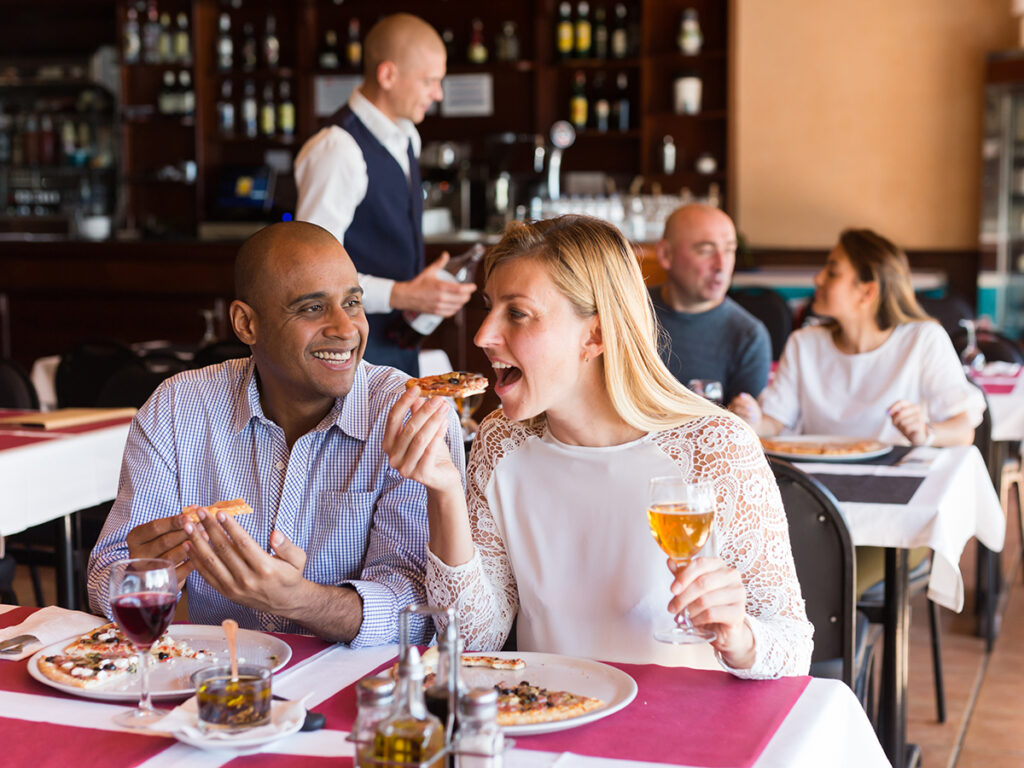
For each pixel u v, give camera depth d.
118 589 1.23
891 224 7.61
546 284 1.49
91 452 2.90
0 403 3.65
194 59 7.45
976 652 3.62
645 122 7.15
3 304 6.48
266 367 1.73
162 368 3.90
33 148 7.99
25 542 3.44
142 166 7.79
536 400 1.52
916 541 2.30
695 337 3.28
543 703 1.22
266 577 1.42
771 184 7.81
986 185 7.09
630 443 1.58
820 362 3.28
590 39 7.18
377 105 3.40
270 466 1.77
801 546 2.11
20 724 1.22
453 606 1.53
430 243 5.55
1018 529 5.06
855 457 2.75
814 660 2.13
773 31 7.69
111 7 7.75
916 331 3.18
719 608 1.31
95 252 6.27
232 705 1.17
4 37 8.01
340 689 1.33
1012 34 7.23
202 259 6.09
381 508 1.73
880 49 7.51
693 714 1.23
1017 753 2.86
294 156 7.64
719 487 1.54
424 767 0.95
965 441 3.03
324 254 1.69
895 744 2.40
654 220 6.25
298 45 7.43
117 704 1.28
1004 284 7.13
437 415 1.45
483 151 7.27
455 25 7.30
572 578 1.60
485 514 1.66
